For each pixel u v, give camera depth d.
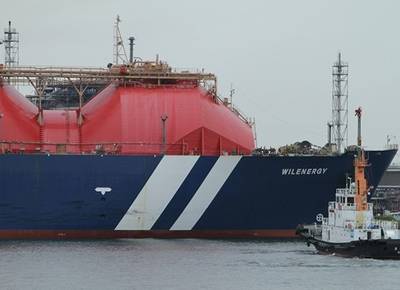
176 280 179.75
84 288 172.25
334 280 179.50
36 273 187.25
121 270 190.75
